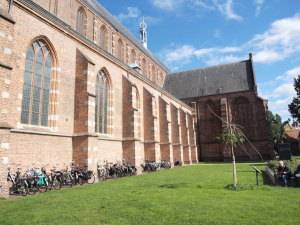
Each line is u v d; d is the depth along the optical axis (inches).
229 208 374.9
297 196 469.7
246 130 2146.9
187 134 1850.4
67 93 810.8
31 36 687.7
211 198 454.3
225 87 2362.2
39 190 594.9
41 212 368.2
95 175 805.2
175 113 1707.7
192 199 446.0
